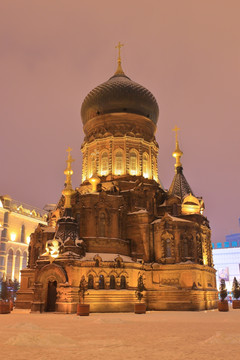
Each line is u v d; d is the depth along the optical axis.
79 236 57.84
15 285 97.44
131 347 16.11
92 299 50.72
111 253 57.38
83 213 59.12
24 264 114.44
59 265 50.44
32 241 65.19
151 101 74.50
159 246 61.06
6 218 108.50
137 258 60.69
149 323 29.81
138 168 69.25
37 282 50.66
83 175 72.88
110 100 71.88
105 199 59.84
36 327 25.00
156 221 62.69
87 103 74.50
